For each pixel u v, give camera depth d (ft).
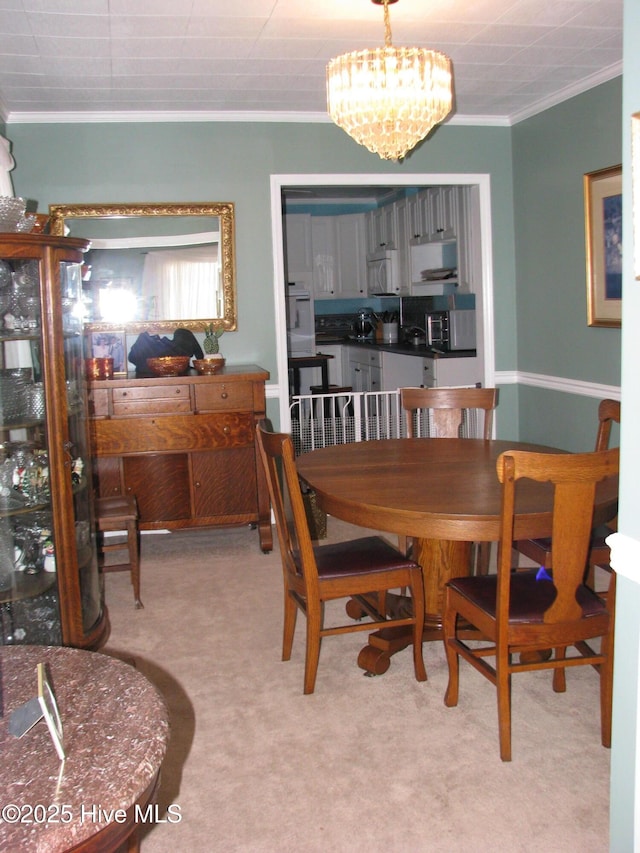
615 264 13.08
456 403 11.87
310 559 8.46
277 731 7.98
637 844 5.15
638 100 4.63
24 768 4.08
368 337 26.66
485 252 16.34
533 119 15.24
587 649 8.05
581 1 9.74
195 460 13.48
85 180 14.30
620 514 5.14
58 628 9.43
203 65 11.57
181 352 13.99
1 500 8.94
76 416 9.69
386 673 9.21
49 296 8.85
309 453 10.57
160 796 6.94
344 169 15.33
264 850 6.21
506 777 7.09
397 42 11.05
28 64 11.11
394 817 6.57
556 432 15.51
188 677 9.23
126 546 11.45
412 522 7.68
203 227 14.87
